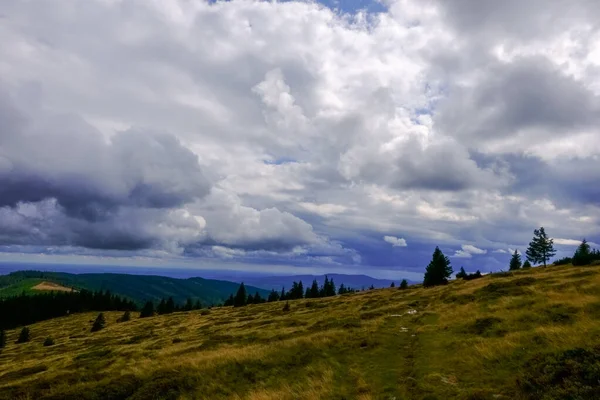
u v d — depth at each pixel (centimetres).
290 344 2567
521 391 1398
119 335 6712
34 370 3409
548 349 1764
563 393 1262
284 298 12812
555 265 6912
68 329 11812
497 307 3100
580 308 2444
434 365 1969
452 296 4272
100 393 1955
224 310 10056
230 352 2538
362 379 1869
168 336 5294
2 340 9150
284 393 1780
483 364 1820
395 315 3791
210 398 1831
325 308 6028
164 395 1889
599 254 5734
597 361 1398
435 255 7638
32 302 17675
